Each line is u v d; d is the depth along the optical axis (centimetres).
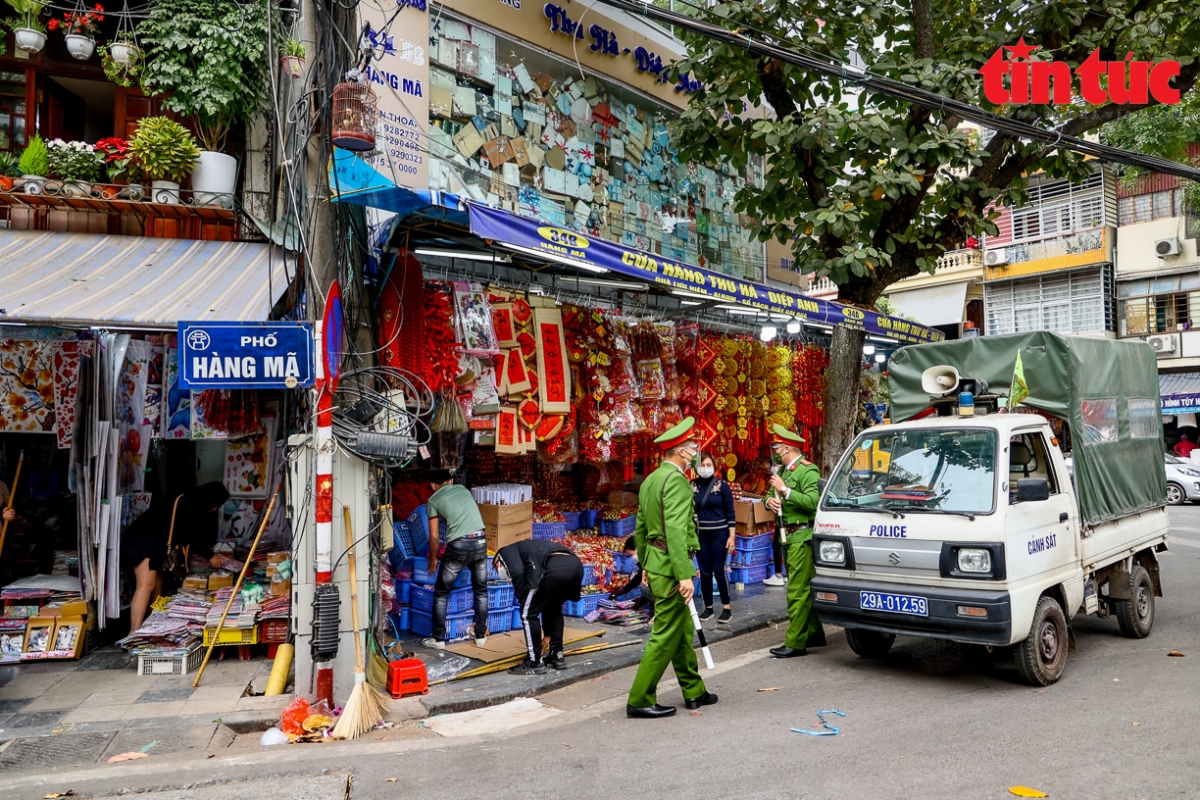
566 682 625
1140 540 763
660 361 875
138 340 727
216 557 719
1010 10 912
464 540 688
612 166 1044
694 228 1187
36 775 443
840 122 841
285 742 500
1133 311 2303
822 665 668
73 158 773
